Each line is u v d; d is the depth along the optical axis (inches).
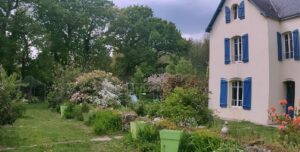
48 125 526.0
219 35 784.3
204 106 426.3
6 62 1137.4
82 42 1568.7
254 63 681.0
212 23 804.6
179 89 429.4
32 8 1298.0
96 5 1578.5
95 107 624.1
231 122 636.7
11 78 400.8
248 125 599.5
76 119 615.2
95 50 1585.9
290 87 667.4
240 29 721.6
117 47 1726.1
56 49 1448.1
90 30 1600.6
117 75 1755.7
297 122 296.5
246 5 705.6
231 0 749.9
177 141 302.2
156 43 1831.9
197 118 399.2
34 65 1323.8
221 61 773.9
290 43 662.5
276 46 661.9
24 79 1247.5
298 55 630.5
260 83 663.8
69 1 1491.1
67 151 337.4
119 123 464.4
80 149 348.8
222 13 777.6
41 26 1302.9
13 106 386.0
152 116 465.1
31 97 1257.4
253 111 677.3
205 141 303.6
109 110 540.1
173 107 402.6
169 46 1867.6
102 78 740.7
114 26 1647.4
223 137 300.7
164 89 641.6
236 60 745.6
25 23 1221.1
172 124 359.6
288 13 658.2
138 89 1056.2
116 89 720.3
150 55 1763.0
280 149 267.3
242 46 714.2
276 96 654.5
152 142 350.6
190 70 1400.1
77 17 1467.8
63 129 484.4
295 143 281.4
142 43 1809.8
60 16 1382.9
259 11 666.8
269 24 654.5
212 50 804.0
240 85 732.7
